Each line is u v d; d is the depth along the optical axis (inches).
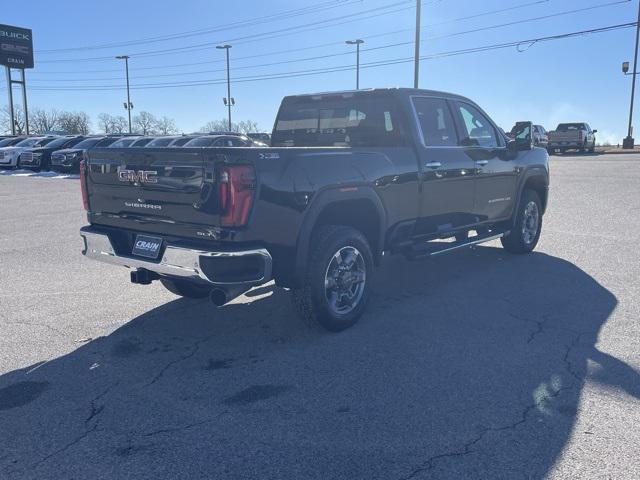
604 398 148.6
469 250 334.0
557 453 124.0
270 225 172.9
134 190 187.5
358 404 146.7
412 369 167.5
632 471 117.4
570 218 440.1
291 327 205.0
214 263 166.2
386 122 236.7
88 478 116.5
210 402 148.7
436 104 251.6
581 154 1590.8
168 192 177.5
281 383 159.5
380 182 208.8
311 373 165.6
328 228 196.5
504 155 288.7
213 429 135.2
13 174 976.9
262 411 143.6
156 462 122.0
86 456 124.3
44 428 136.0
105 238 196.2
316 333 198.5
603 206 504.1
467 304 228.7
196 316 217.9
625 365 168.9
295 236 180.1
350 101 246.5
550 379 159.9
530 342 187.3
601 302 229.1
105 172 196.2
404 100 233.1
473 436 131.0
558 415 140.0
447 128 256.1
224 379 162.4
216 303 172.1
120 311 224.1
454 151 251.8
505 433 132.1
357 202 205.2
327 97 251.9
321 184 185.8
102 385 159.0
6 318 215.3
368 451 125.3
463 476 116.2
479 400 148.1
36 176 935.7
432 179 237.1
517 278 267.6
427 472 117.6
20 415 142.3
